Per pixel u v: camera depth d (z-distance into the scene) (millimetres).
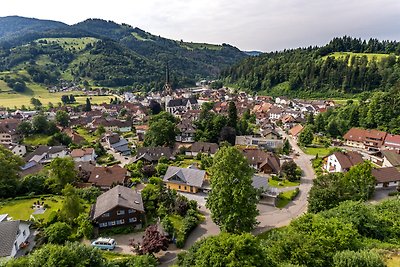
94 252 32281
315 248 31953
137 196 61750
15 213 60125
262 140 110938
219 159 50531
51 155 101438
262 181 70625
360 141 118938
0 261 31625
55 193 69812
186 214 60281
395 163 86875
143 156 95125
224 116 123312
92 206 61250
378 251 33750
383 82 195375
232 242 27109
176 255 48188
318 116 139250
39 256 30016
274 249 32750
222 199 47469
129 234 54312
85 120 161750
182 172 75875
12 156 74312
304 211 63562
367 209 44062
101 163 99875
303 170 91000
